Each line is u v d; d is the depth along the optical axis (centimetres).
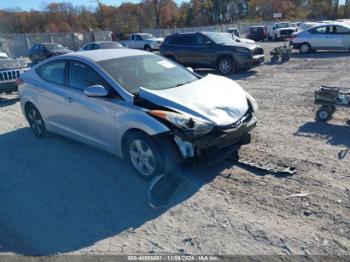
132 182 407
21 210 366
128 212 347
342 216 313
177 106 378
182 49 1356
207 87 438
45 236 318
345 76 1029
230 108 399
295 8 7869
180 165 384
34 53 2328
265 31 3509
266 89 920
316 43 1780
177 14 8262
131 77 443
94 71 449
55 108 516
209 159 390
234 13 8450
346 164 416
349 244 278
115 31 6688
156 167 383
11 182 433
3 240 315
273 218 318
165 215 337
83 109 459
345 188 361
